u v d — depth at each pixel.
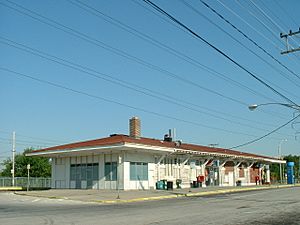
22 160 76.94
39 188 44.66
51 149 40.22
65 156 42.78
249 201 25.62
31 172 76.38
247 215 17.14
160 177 41.41
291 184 60.22
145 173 39.53
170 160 43.34
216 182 51.38
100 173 39.31
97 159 39.84
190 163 43.47
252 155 60.34
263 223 14.52
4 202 26.25
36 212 19.11
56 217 16.75
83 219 15.98
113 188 37.88
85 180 40.69
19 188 44.31
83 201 26.78
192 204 23.70
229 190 39.31
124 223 14.57
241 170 58.53
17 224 14.33
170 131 50.41
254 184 60.69
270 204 22.89
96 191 35.38
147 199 29.00
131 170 37.97
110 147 34.81
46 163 78.56
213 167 51.16
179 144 44.34
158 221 15.14
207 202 25.27
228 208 20.64
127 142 34.03
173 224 14.23
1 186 49.78
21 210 20.27
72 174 42.09
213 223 14.49
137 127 42.25
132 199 27.66
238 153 57.03
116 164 38.00
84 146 36.81
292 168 64.88
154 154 40.88
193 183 45.09
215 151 50.16
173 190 38.00
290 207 20.77
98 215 17.55
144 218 16.22
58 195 31.19
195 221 15.09
